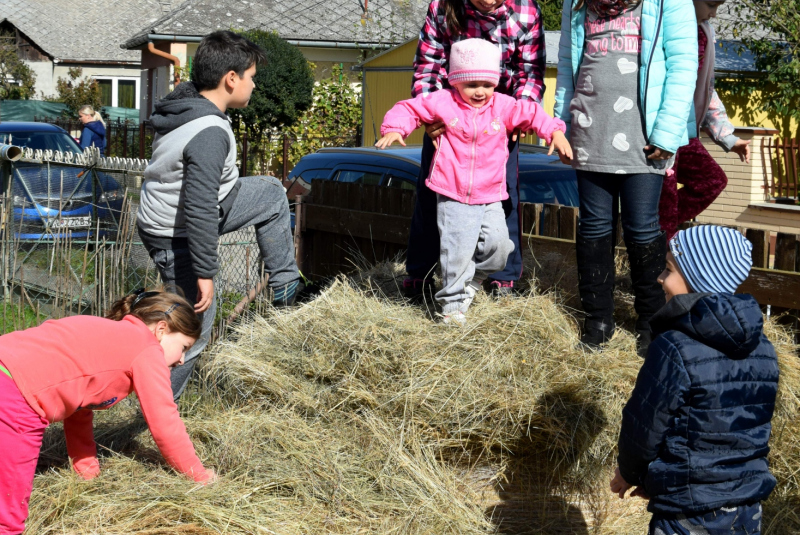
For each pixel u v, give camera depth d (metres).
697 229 2.59
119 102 34.53
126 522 2.95
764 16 12.88
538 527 3.38
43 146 10.93
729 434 2.39
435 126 3.81
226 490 3.16
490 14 4.01
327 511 3.21
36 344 2.80
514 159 4.24
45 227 6.18
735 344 2.39
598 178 3.86
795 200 11.05
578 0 3.81
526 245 4.98
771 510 3.37
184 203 3.54
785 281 4.04
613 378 3.44
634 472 2.54
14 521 2.76
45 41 34.09
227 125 3.65
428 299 4.30
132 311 3.13
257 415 3.75
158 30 19.31
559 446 3.32
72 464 3.25
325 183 6.45
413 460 3.39
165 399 3.02
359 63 18.64
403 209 5.71
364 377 3.63
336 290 4.34
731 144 4.73
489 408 3.36
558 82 4.07
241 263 5.55
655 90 3.68
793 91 12.55
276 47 16.66
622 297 4.47
